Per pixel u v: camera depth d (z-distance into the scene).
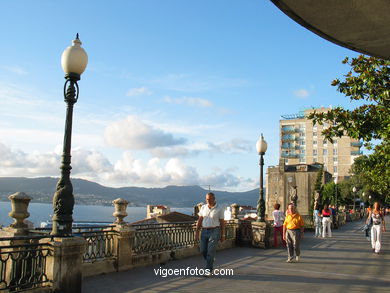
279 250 13.95
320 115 11.06
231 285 7.76
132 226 9.45
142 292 6.96
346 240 18.72
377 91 10.66
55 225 6.48
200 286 7.59
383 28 4.68
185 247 11.48
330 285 8.03
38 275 6.29
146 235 9.95
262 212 14.84
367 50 5.48
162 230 10.58
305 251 13.85
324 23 4.63
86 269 8.00
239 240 14.94
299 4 4.19
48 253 6.25
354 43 5.23
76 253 6.49
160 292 7.02
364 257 12.60
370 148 14.98
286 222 11.41
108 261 8.56
